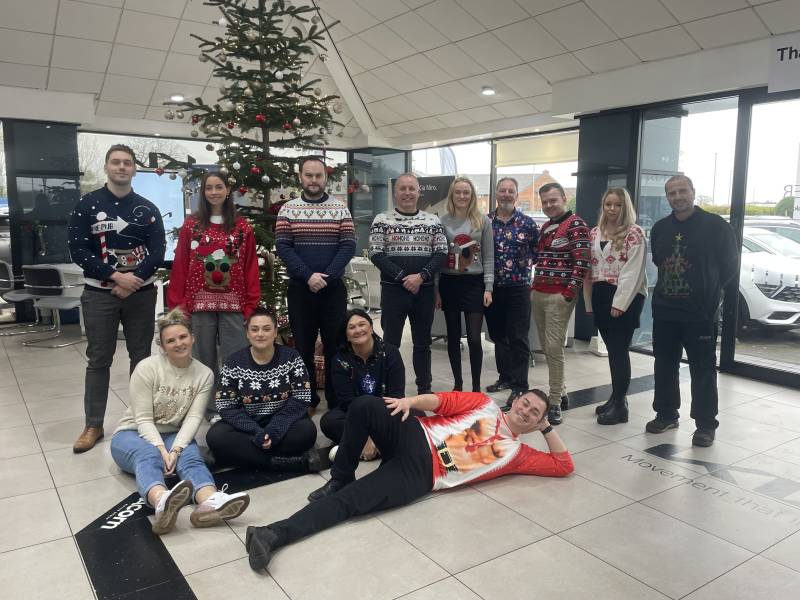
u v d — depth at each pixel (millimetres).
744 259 5297
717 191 4656
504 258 3707
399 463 2422
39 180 6348
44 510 2379
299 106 3898
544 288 3498
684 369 4812
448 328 3750
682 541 2164
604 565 2004
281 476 2725
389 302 3484
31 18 5164
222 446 2703
